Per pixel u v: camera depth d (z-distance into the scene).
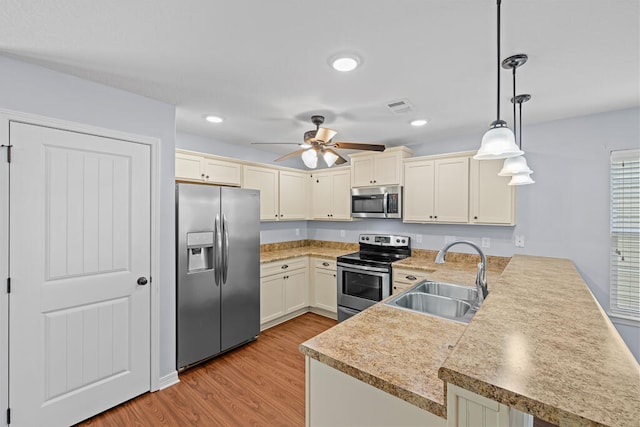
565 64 1.72
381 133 3.23
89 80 1.96
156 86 2.05
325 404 1.17
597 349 0.82
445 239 3.44
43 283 1.80
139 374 2.22
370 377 1.00
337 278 3.69
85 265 1.96
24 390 1.73
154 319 2.30
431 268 2.92
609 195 2.51
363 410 1.05
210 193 2.78
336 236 4.54
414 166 3.38
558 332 0.94
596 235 2.57
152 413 2.04
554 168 2.75
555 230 2.75
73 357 1.91
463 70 1.81
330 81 1.97
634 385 0.64
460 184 3.08
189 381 2.44
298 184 4.30
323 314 4.05
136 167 2.20
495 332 0.94
